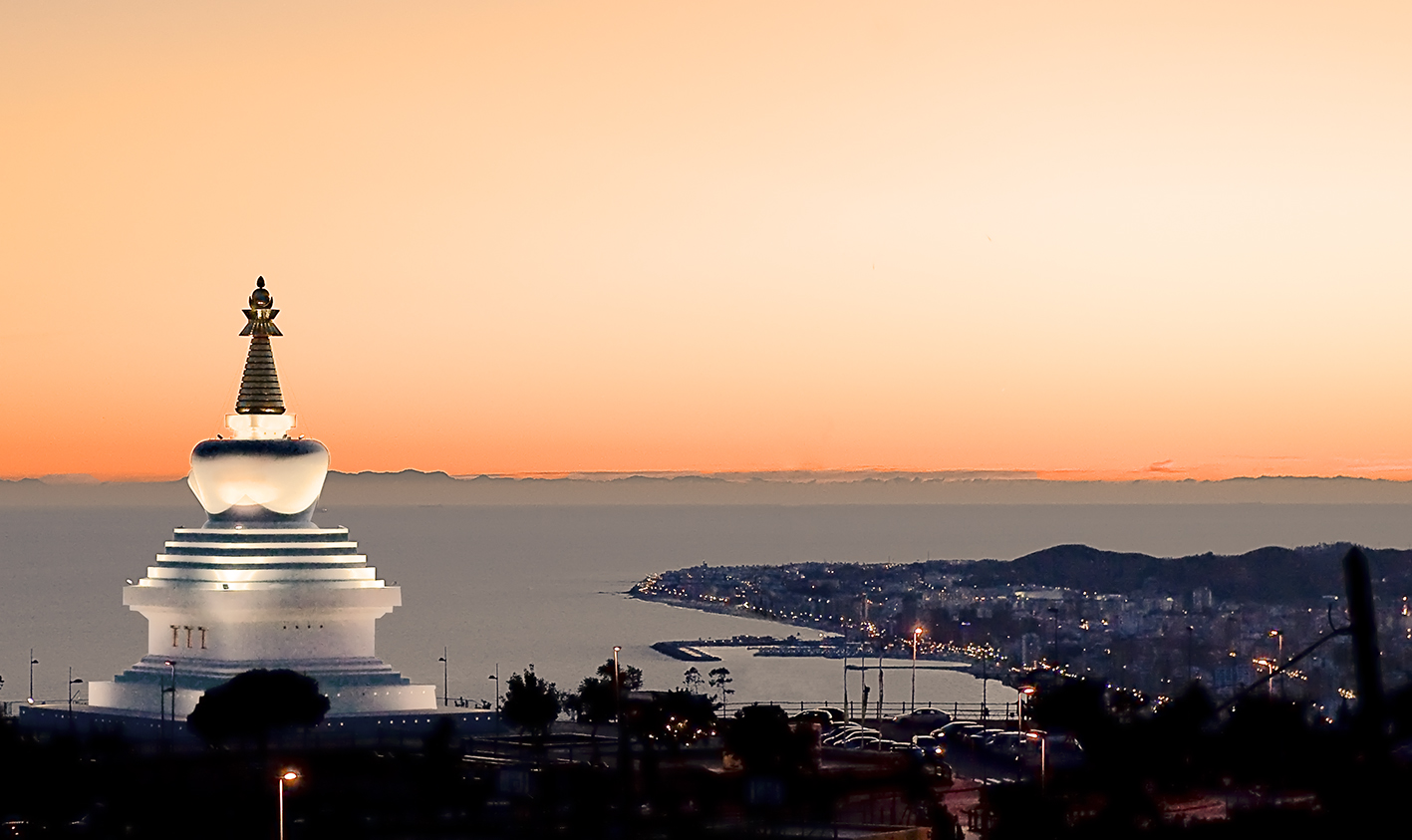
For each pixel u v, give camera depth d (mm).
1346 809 189500
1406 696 179750
